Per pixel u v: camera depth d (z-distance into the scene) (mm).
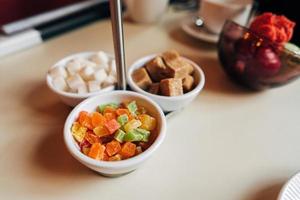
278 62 325
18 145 276
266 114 325
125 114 260
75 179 250
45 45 429
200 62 409
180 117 316
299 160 275
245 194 245
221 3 433
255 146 287
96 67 318
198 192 245
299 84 376
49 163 261
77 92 288
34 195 237
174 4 564
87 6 491
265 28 326
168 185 249
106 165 219
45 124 299
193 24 486
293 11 420
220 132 300
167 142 287
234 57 350
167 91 285
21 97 331
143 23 499
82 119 254
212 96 348
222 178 256
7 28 408
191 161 270
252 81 343
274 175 260
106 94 277
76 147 231
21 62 391
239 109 331
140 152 239
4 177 248
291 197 229
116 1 236
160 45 443
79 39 447
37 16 438
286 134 301
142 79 304
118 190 244
